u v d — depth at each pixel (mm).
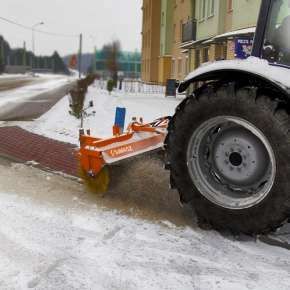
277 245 3248
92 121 10016
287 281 2768
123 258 3039
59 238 3334
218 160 3449
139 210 3863
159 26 39344
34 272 2838
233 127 3350
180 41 29016
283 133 2977
